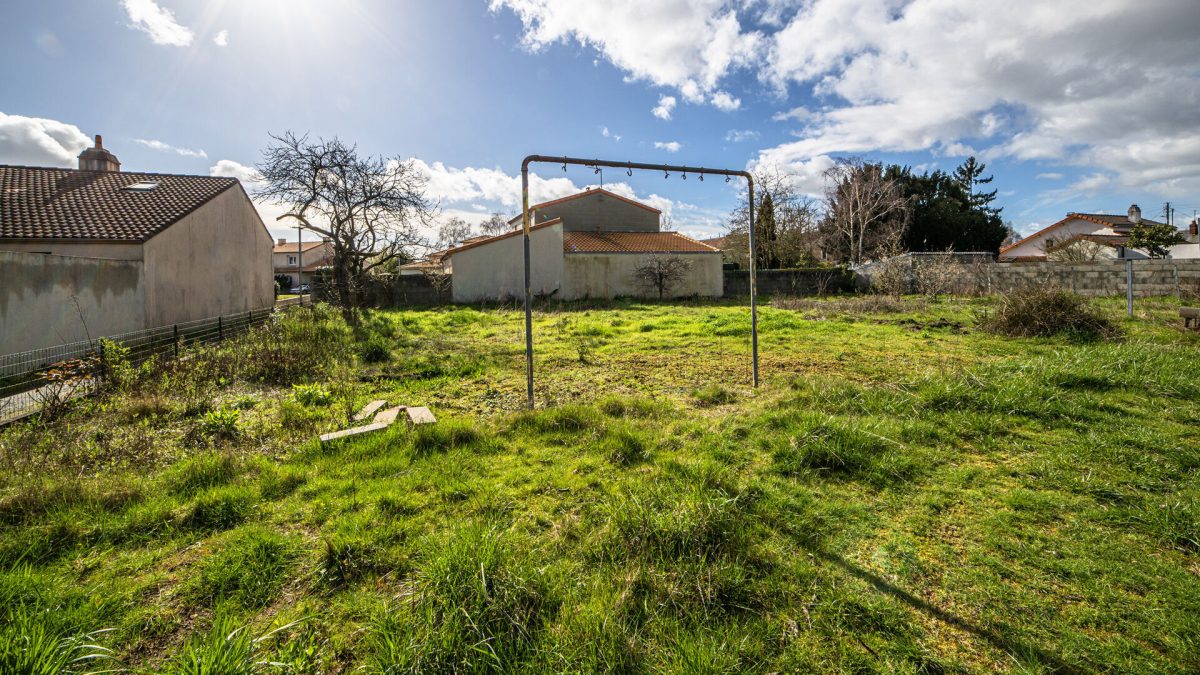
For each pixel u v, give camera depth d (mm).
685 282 24938
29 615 2051
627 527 2621
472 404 5605
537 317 15547
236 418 4723
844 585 2309
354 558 2523
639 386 6230
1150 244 25938
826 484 3344
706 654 1839
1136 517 2781
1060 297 8883
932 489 3242
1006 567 2428
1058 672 1828
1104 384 5051
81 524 2871
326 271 20281
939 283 16781
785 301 17266
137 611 2219
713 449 3883
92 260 9984
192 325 12578
